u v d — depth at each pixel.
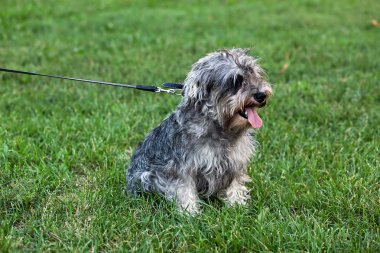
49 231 1.80
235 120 1.84
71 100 2.80
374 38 4.08
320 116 2.57
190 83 1.84
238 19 4.89
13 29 4.46
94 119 2.54
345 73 3.18
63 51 3.76
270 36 4.21
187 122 1.86
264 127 2.45
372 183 2.04
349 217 1.83
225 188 1.99
